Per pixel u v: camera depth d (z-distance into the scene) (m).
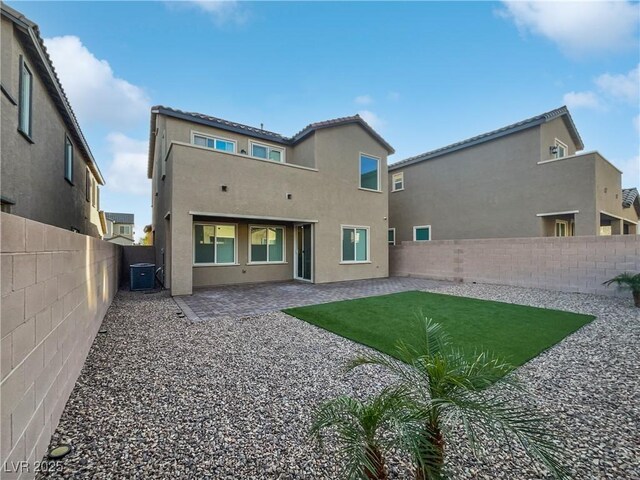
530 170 13.48
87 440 2.57
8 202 6.70
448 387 1.91
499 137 14.56
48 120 9.31
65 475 2.17
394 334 5.66
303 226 13.39
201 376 3.91
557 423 2.86
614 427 2.80
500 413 1.75
